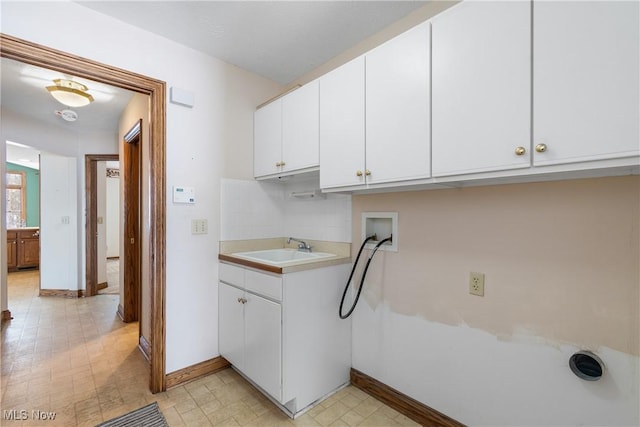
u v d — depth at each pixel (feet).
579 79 3.06
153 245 6.31
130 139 9.73
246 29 6.18
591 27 2.99
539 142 3.32
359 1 5.39
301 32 6.30
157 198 6.30
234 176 7.59
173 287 6.54
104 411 5.66
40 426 5.23
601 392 3.74
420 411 5.48
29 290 14.44
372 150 5.04
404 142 4.58
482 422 4.77
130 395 6.16
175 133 6.59
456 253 5.08
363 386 6.44
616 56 2.86
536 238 4.25
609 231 3.69
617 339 3.63
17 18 4.82
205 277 7.04
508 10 3.53
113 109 10.45
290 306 5.52
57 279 13.52
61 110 10.66
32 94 9.23
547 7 3.26
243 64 7.57
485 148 3.73
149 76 6.21
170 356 6.47
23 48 4.84
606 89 2.91
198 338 6.91
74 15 5.33
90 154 13.62
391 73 4.77
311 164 6.28
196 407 5.82
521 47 3.43
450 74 4.06
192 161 6.85
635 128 2.77
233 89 7.61
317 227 7.59
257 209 8.03
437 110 4.20
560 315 4.04
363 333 6.51
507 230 4.52
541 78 3.30
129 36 5.96
